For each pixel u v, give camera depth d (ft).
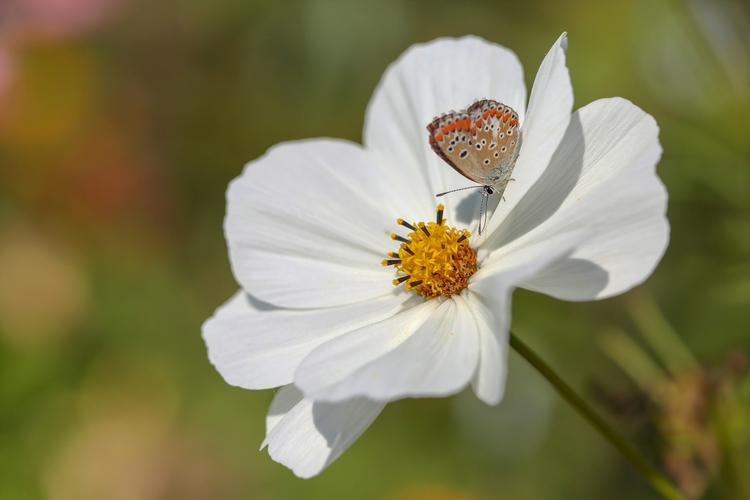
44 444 1.44
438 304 1.14
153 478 1.50
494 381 1.04
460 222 1.17
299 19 1.59
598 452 1.42
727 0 1.30
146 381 1.56
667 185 1.32
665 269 1.36
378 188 1.20
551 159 1.11
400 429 1.47
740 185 1.29
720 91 1.30
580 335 1.38
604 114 1.10
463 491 1.44
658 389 1.19
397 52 1.54
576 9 1.45
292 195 1.19
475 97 1.18
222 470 1.51
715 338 1.30
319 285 1.17
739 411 1.17
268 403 1.53
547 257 1.04
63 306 1.59
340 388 1.05
